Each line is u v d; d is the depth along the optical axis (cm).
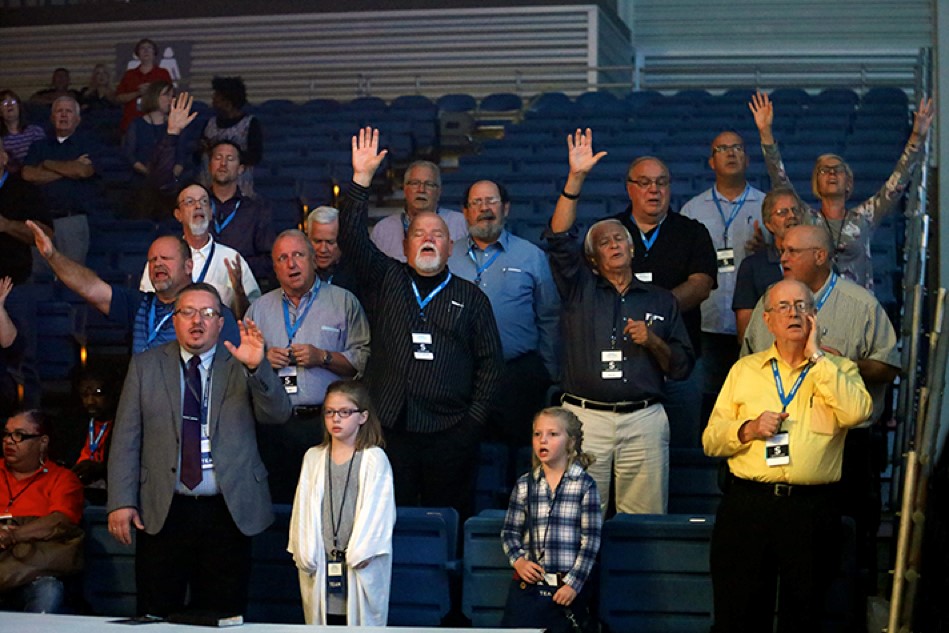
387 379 1655
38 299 2345
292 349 1673
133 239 2575
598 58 3672
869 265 1866
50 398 2234
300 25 3756
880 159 2931
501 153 3123
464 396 1666
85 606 1633
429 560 1534
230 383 1490
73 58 3841
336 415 1437
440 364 1648
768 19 3928
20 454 1623
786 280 1429
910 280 1934
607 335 1638
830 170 1861
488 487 1795
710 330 1962
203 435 1473
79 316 2273
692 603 1490
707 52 3969
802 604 1380
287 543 1600
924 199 2139
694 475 1762
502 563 1516
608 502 1670
